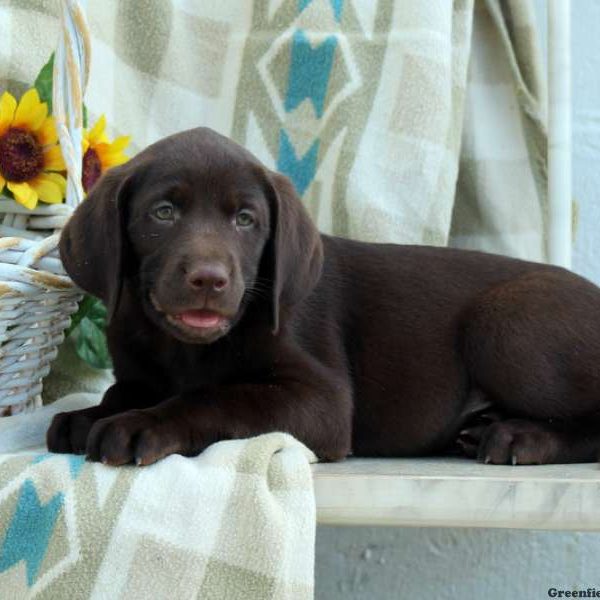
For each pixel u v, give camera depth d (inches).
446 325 36.7
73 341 38.9
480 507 27.6
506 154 48.0
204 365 32.9
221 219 31.5
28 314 32.0
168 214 31.4
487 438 33.1
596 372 34.6
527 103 47.8
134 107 43.4
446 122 44.5
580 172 51.4
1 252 31.4
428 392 36.4
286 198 32.8
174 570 25.2
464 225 48.1
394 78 44.4
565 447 33.4
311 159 44.6
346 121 44.3
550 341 34.8
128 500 25.7
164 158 31.7
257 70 45.0
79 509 25.6
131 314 33.2
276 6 45.2
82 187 35.2
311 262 33.4
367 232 43.4
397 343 36.5
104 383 40.3
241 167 32.2
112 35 42.8
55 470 26.5
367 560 46.2
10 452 30.6
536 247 47.7
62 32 33.1
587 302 35.8
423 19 44.4
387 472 28.5
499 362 35.1
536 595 47.2
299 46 44.8
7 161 33.6
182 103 44.5
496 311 35.7
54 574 25.2
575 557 47.3
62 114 33.3
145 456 27.3
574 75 51.4
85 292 33.9
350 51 44.8
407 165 43.9
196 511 25.6
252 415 30.2
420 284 37.2
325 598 46.0
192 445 28.8
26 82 38.5
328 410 32.2
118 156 36.9
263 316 32.9
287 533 25.7
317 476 27.6
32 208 33.5
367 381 36.2
